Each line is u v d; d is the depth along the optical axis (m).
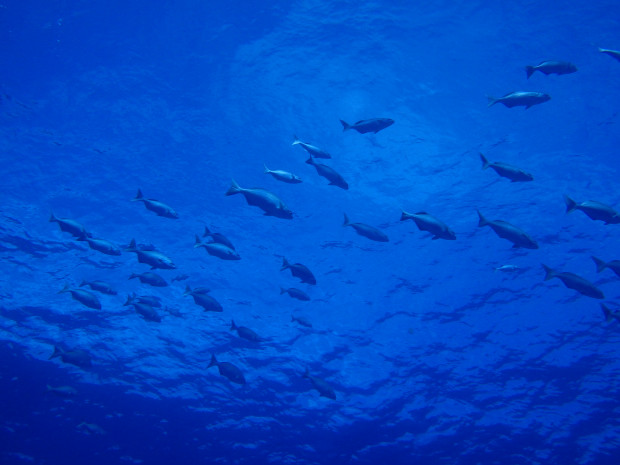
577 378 10.81
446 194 13.79
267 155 14.82
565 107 14.46
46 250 12.46
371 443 10.41
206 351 11.54
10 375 10.31
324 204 14.11
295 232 13.77
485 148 14.21
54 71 16.31
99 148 14.90
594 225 12.60
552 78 14.88
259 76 16.06
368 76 15.69
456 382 11.24
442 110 15.00
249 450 10.20
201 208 14.05
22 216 12.93
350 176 14.39
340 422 10.77
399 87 15.46
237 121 15.48
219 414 10.64
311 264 13.29
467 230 13.24
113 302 11.85
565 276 6.86
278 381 11.32
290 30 16.66
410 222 13.60
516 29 15.74
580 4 15.69
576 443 9.80
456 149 14.38
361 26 16.45
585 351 11.16
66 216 13.31
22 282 11.75
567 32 15.34
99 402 10.34
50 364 10.59
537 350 11.39
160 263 7.87
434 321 12.25
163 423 10.33
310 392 11.23
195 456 10.03
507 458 9.84
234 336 11.92
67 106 15.62
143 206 13.93
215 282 12.77
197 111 15.76
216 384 11.06
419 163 14.35
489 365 11.39
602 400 10.34
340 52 16.11
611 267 6.84
